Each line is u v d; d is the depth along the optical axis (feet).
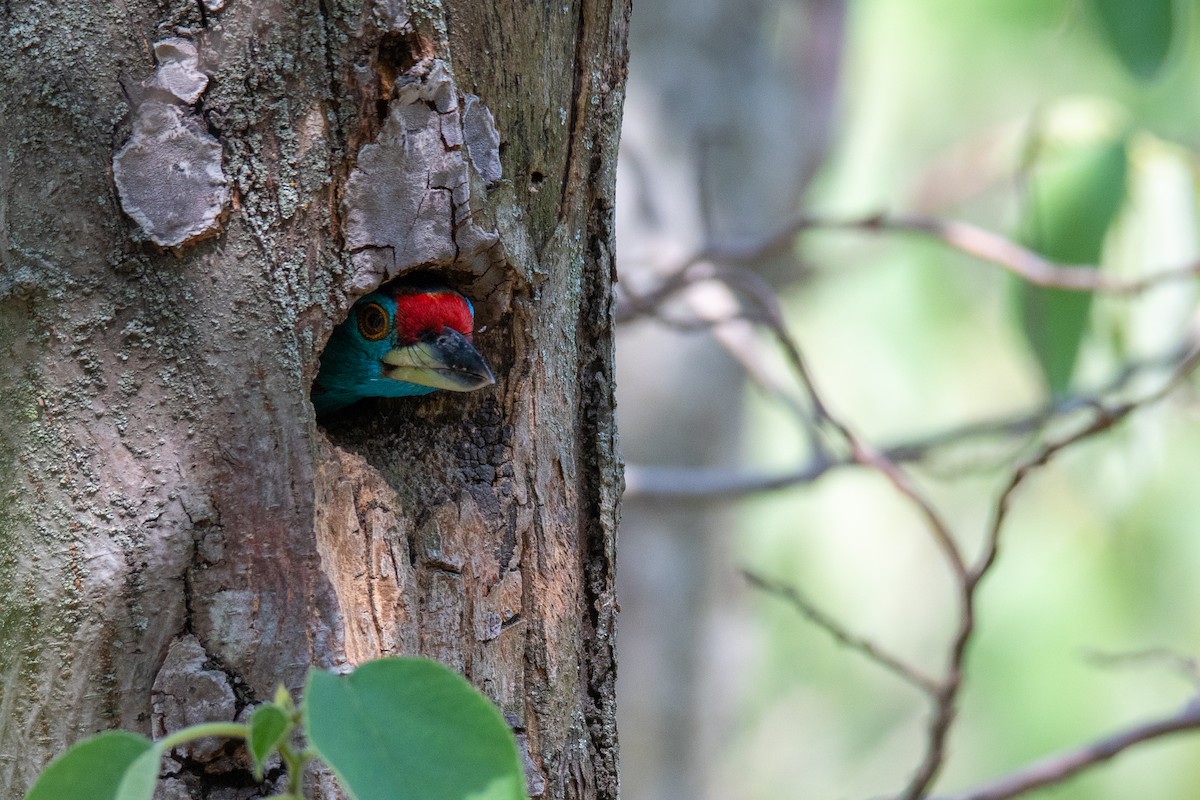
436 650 19.47
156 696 17.47
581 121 20.81
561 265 20.94
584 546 21.52
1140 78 35.70
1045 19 58.95
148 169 17.79
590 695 21.42
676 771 53.93
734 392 53.57
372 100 18.51
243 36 17.94
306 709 12.48
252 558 17.85
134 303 17.90
